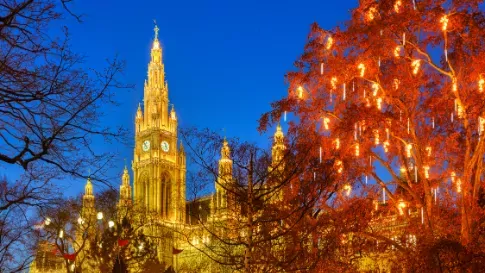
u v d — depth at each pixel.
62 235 43.56
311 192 28.86
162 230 65.75
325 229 29.92
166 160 153.88
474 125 30.34
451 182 32.50
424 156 31.45
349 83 33.47
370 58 30.97
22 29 14.94
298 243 27.67
